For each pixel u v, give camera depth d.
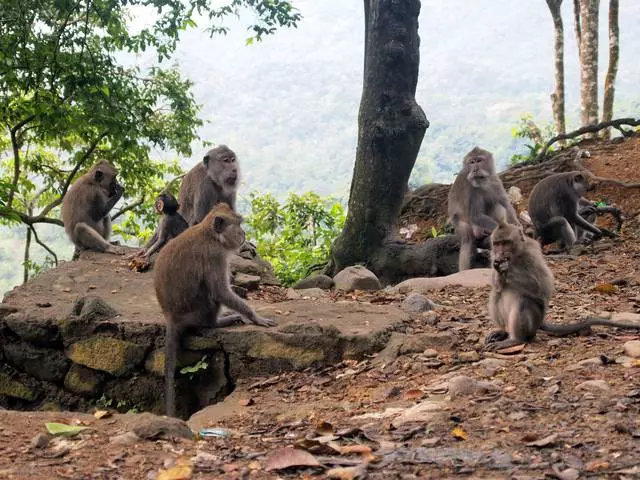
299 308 9.21
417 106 13.73
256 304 9.53
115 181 13.42
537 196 14.45
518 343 7.52
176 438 5.50
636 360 6.51
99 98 19.27
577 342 7.44
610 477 4.26
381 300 10.41
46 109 18.34
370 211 13.96
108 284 10.27
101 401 8.59
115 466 4.84
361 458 4.90
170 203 11.41
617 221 14.75
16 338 8.97
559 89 23.03
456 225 13.34
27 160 24.75
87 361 8.59
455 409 5.80
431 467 4.64
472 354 7.38
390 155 13.73
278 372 8.09
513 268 7.53
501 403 5.75
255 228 21.95
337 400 7.00
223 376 8.23
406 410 6.03
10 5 18.48
